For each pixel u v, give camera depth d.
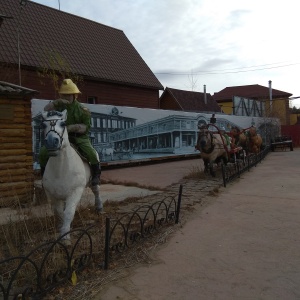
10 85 8.72
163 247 5.76
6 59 18.16
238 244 5.90
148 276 4.67
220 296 4.15
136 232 5.82
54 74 17.05
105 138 17.66
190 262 5.15
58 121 4.82
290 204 8.65
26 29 21.42
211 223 7.16
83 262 4.64
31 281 4.20
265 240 6.07
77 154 5.59
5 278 4.31
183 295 4.18
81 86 22.62
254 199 9.29
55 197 5.36
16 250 4.95
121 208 8.08
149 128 20.34
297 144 39.31
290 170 15.54
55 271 4.30
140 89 27.00
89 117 6.01
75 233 5.99
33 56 19.66
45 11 24.31
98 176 6.32
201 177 12.85
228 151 13.52
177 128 22.55
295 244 5.84
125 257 5.20
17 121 8.80
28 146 8.98
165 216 7.32
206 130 12.92
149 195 9.69
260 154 19.91
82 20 26.98
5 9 21.19
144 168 18.09
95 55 25.11
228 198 9.45
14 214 7.19
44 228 6.08
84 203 8.00
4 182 8.47
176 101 41.22
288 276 4.64
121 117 18.56
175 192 10.12
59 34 23.86
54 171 5.18
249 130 20.19
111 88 24.75
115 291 4.23
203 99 45.38
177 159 23.17
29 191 8.74
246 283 4.47
